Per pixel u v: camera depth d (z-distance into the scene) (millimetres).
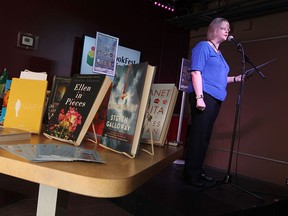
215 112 2717
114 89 875
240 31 4273
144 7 4578
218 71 2607
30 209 1744
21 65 3490
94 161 599
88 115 802
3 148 614
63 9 3756
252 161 3914
